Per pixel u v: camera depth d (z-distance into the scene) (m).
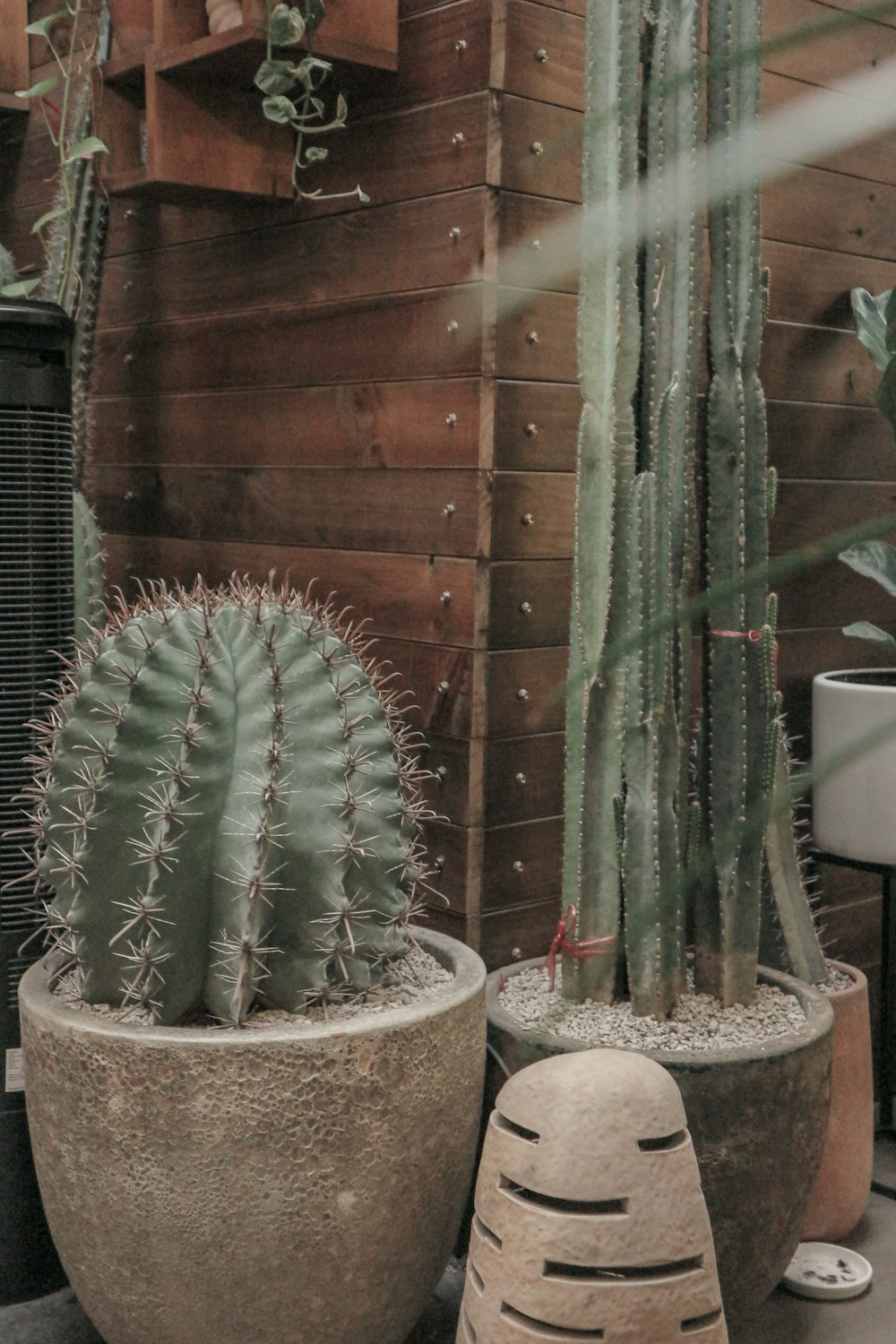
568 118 1.48
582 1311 1.00
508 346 1.45
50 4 2.00
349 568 1.65
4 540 1.39
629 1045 1.30
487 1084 1.38
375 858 1.20
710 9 1.20
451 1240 1.25
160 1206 1.11
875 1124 1.86
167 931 1.11
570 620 1.46
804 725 1.70
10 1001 1.41
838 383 1.36
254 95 1.62
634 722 1.33
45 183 2.04
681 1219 1.02
